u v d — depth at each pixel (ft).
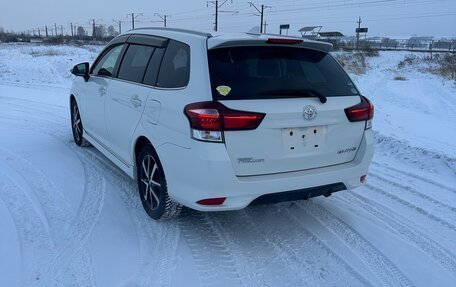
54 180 16.44
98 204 14.40
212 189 10.75
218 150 10.58
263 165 11.18
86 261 10.95
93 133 18.51
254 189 10.98
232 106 10.64
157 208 12.91
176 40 12.83
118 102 15.05
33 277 10.19
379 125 27.71
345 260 11.50
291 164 11.53
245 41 11.55
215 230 12.92
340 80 12.66
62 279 10.18
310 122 11.43
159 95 12.31
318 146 11.81
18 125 26.12
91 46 148.05
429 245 12.47
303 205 15.07
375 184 17.48
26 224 12.79
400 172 19.19
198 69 11.21
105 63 17.54
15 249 11.37
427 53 153.28
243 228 13.12
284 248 12.01
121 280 10.23
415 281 10.68
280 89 11.28
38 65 62.95
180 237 12.41
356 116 12.32
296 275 10.75
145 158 13.47
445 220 14.12
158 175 12.87
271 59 11.84
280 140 11.19
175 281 10.28
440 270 11.20
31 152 20.16
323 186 11.97
